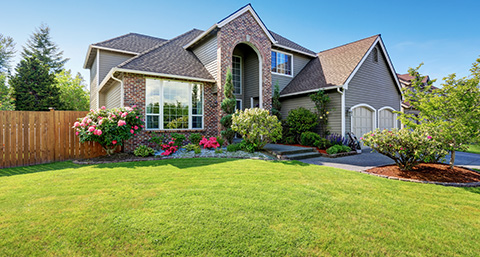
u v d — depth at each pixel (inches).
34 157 333.4
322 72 613.9
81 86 1261.1
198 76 501.7
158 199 177.9
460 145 283.6
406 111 749.3
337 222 146.2
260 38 559.5
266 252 114.3
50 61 1448.1
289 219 147.8
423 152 265.7
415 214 161.5
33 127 334.6
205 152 411.8
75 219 144.7
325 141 482.9
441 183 235.3
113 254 112.5
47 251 114.4
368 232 135.3
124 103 423.2
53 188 204.4
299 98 611.5
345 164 350.0
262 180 235.5
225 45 502.9
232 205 166.7
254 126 402.9
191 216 148.6
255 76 636.1
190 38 660.1
